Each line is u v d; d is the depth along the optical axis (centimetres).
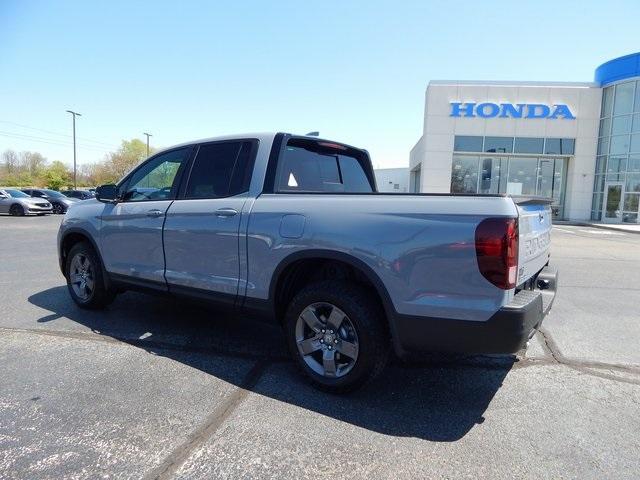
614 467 236
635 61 2386
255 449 246
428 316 274
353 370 302
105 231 458
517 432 271
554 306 581
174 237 392
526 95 2620
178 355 381
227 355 384
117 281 455
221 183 380
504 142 2655
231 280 356
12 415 275
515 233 258
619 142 2492
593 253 1138
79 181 8200
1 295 577
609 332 471
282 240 322
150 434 258
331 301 306
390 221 284
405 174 5300
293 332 327
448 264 266
